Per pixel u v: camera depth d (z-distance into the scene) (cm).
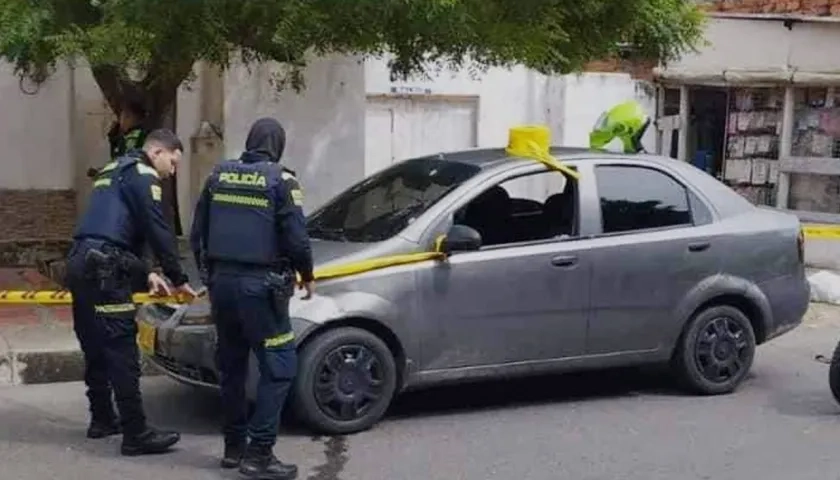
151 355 701
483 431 699
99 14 795
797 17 1451
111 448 660
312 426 674
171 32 792
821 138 1465
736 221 784
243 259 584
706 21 1214
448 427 707
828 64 1445
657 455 655
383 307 675
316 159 1170
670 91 1563
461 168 744
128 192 629
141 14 754
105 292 624
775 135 1498
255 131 605
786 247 795
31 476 609
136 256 641
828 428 714
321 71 1162
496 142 1466
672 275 756
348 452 651
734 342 787
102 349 643
